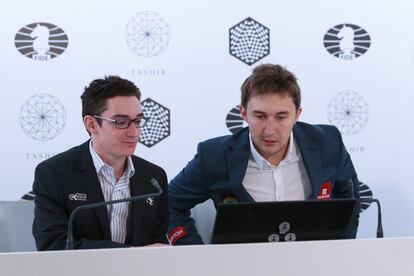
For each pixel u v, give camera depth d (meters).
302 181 3.38
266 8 4.71
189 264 2.13
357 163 4.77
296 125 3.45
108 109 3.02
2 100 4.55
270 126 3.07
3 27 4.55
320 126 3.53
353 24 4.75
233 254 2.15
